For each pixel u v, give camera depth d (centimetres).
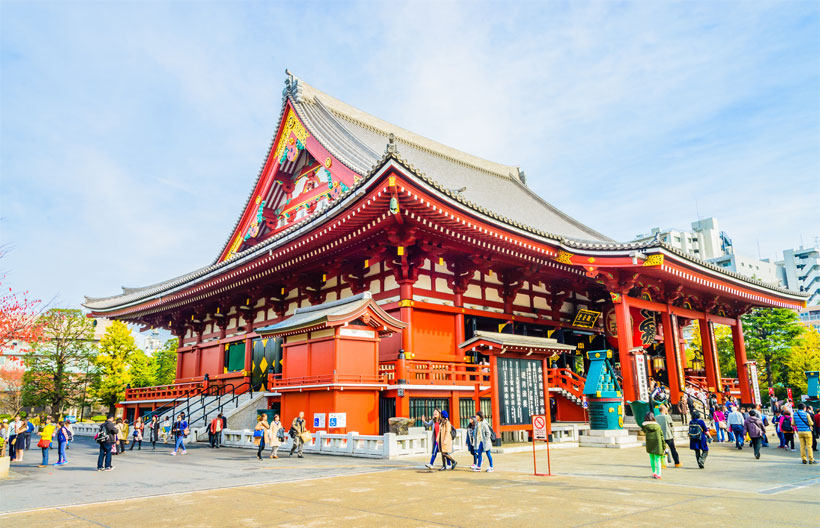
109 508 1099
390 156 2080
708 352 3509
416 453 2012
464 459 1881
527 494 1175
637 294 3033
